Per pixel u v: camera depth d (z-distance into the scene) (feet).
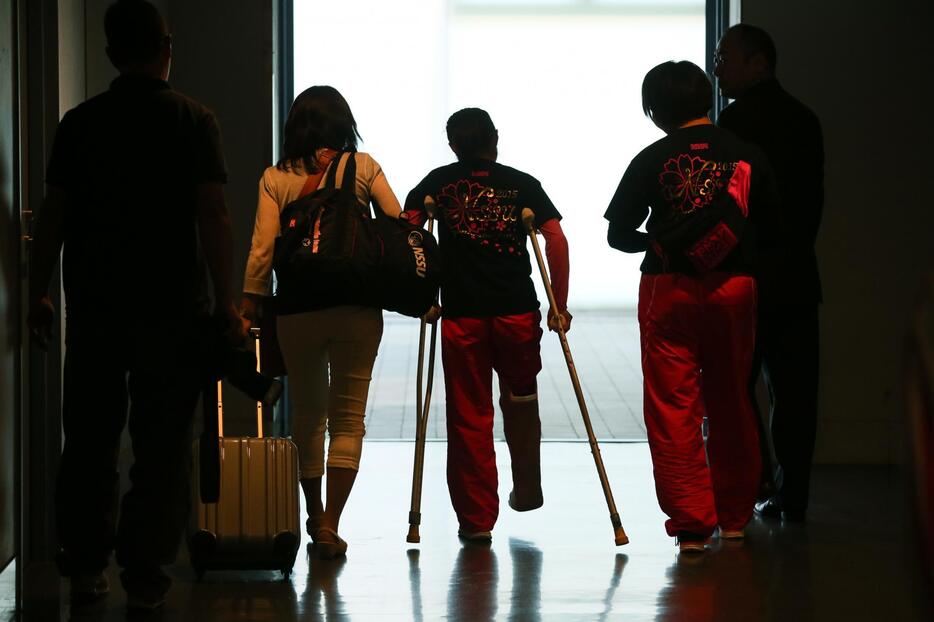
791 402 29.60
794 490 29.71
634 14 87.51
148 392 21.24
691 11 87.71
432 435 44.52
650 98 26.66
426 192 27.40
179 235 21.33
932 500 7.73
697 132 26.17
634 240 27.07
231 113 39.60
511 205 27.20
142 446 21.27
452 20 86.94
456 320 27.17
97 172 21.24
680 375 26.37
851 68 38.40
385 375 61.00
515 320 27.07
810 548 26.84
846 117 38.45
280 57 41.19
